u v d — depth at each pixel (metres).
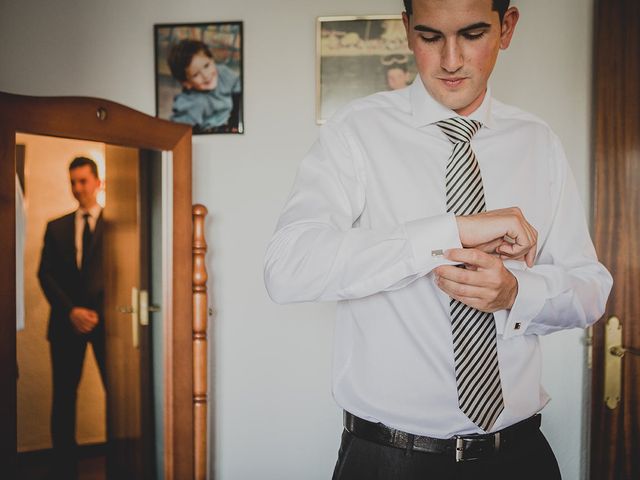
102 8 2.46
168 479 2.15
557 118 2.34
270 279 1.04
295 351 2.45
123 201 2.07
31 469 1.92
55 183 1.92
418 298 1.14
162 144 2.09
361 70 2.37
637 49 2.15
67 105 1.85
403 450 1.14
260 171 2.44
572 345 2.35
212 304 2.46
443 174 1.19
